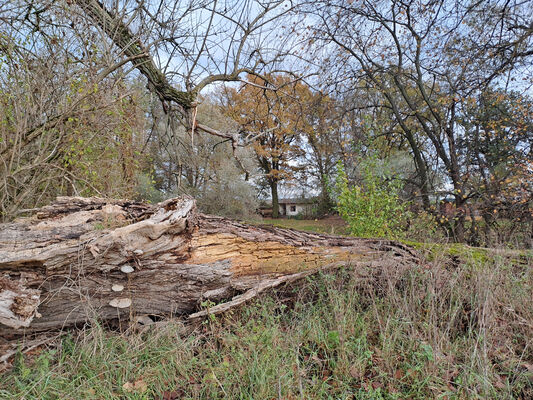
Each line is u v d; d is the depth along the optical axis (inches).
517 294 116.6
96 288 98.7
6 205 176.9
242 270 121.9
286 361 87.0
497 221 284.0
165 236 108.7
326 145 625.0
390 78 461.1
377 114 503.8
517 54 290.4
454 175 375.2
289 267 127.4
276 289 121.6
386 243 151.0
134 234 101.1
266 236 132.8
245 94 619.8
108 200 129.4
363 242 150.2
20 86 168.2
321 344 97.6
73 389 75.5
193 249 118.2
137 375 83.8
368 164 269.1
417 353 88.9
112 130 197.6
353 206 252.2
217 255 120.8
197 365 90.3
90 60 171.2
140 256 104.0
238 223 136.5
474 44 315.9
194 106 219.0
